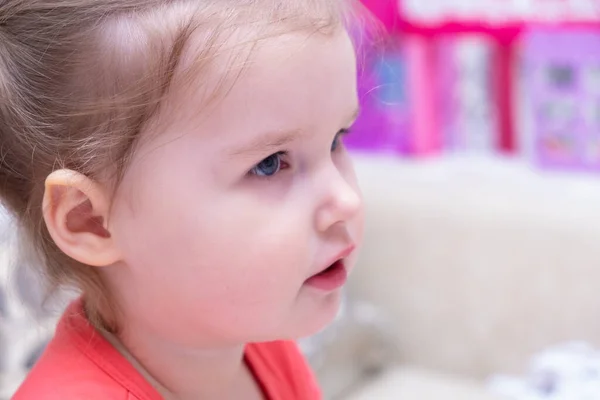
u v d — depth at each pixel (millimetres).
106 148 513
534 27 1525
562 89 1512
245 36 497
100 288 566
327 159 531
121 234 526
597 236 1391
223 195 506
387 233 1580
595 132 1497
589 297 1396
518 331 1465
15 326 1095
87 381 531
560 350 1393
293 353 688
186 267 517
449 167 1645
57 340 567
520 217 1463
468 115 1669
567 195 1479
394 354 1584
